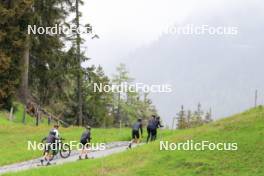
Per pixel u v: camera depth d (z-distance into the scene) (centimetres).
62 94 7444
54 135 3516
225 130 3275
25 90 6562
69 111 7912
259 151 2825
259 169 2622
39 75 7212
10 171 3111
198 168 2708
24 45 6425
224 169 2675
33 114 6500
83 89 7925
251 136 3055
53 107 7475
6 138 4403
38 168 3102
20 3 6406
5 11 6303
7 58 6159
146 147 3256
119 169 2862
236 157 2792
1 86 6103
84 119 8056
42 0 6794
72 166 3059
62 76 7200
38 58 7200
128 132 5206
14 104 6178
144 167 2811
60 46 7075
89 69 7425
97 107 8162
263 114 3469
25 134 4784
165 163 2841
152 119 4288
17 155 3756
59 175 2833
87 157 3562
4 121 5472
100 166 2958
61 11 6975
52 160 3609
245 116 3566
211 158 2822
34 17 6506
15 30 6391
